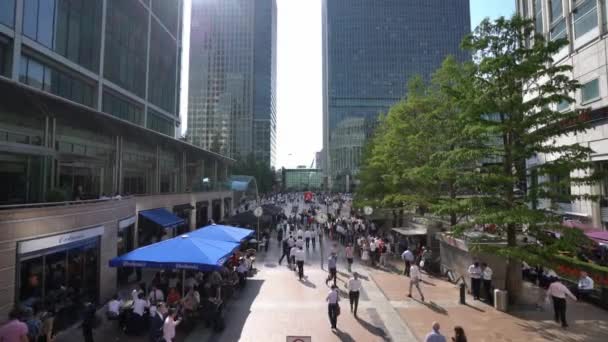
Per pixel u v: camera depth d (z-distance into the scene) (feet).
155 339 33.47
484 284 51.75
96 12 96.43
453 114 77.51
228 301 51.72
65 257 43.57
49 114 55.06
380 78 514.27
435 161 69.82
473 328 41.52
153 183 104.01
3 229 33.40
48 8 79.20
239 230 68.69
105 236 51.78
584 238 46.11
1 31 67.46
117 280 58.18
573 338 38.58
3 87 45.85
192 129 529.45
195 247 44.42
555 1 104.63
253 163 315.37
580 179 47.47
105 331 40.45
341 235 109.81
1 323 32.68
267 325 42.75
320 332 40.50
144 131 85.35
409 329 41.32
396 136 88.89
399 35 515.50
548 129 49.52
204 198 127.65
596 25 87.10
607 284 48.75
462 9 517.96
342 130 505.25
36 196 51.24
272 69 580.30
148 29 127.65
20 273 36.19
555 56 102.42
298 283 62.28
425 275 69.15
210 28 540.93
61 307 40.63
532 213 46.03
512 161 52.29
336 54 519.60
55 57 80.89
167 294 50.34
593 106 87.20
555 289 42.80
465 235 64.03
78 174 70.18
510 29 51.29
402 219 116.16
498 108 49.29
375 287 60.18
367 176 122.93
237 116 530.68
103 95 101.65
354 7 518.78
